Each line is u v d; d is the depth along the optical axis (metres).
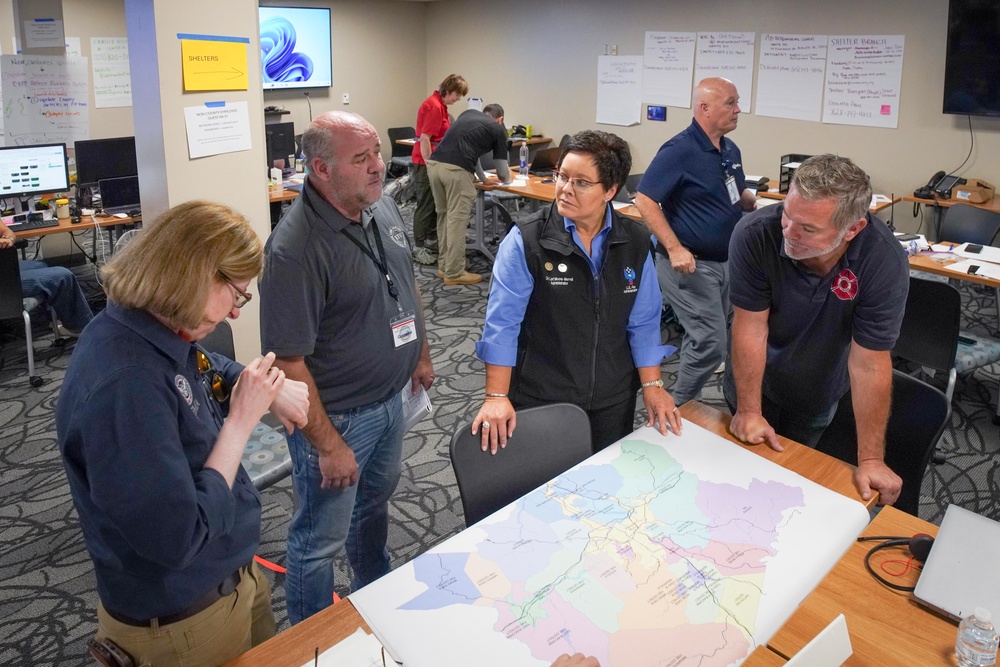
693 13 6.93
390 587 1.38
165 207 2.94
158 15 2.69
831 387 2.10
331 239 1.73
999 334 4.50
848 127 6.17
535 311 2.01
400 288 1.94
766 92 6.60
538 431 1.86
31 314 4.31
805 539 1.54
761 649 1.24
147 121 2.87
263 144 3.20
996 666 1.18
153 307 1.10
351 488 1.91
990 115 5.30
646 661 1.22
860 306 1.84
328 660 1.20
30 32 5.12
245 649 1.42
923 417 1.96
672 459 1.82
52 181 4.80
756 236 1.88
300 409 1.39
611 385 2.10
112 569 1.23
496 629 1.28
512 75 8.84
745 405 1.94
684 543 1.52
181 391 1.18
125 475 1.07
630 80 7.61
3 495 2.96
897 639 1.27
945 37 5.49
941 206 5.47
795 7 6.25
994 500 2.92
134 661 1.30
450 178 5.36
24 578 2.49
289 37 8.56
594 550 1.49
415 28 9.66
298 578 1.95
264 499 2.91
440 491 2.97
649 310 2.06
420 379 2.18
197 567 1.27
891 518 1.60
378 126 9.68
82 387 1.08
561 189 1.85
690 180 3.31
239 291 1.19
